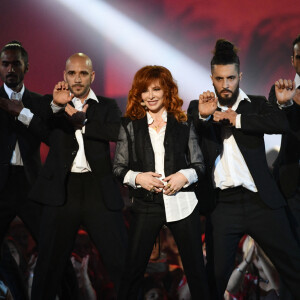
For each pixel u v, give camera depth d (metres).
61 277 11.79
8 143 12.30
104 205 11.95
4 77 12.76
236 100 11.91
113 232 11.90
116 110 12.60
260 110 11.66
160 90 10.63
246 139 11.42
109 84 34.66
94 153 12.00
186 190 10.55
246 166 11.50
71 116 11.66
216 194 11.58
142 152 10.48
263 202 11.28
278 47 33.03
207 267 11.40
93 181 12.06
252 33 33.31
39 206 12.50
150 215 10.48
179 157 10.48
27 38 33.88
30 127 11.91
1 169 12.17
